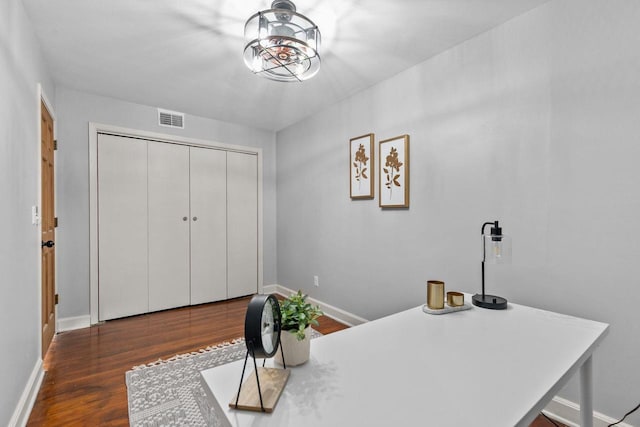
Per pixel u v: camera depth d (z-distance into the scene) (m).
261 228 4.22
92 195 3.07
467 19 1.86
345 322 3.11
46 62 2.42
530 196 1.77
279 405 0.73
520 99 1.81
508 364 0.94
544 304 1.72
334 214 3.26
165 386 1.99
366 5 1.73
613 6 1.48
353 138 2.98
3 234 1.40
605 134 1.51
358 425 0.66
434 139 2.28
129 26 1.96
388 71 2.53
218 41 2.13
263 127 4.13
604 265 1.52
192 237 3.72
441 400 0.75
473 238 2.05
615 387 1.50
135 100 3.22
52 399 1.86
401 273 2.54
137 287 3.37
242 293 4.10
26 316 1.76
